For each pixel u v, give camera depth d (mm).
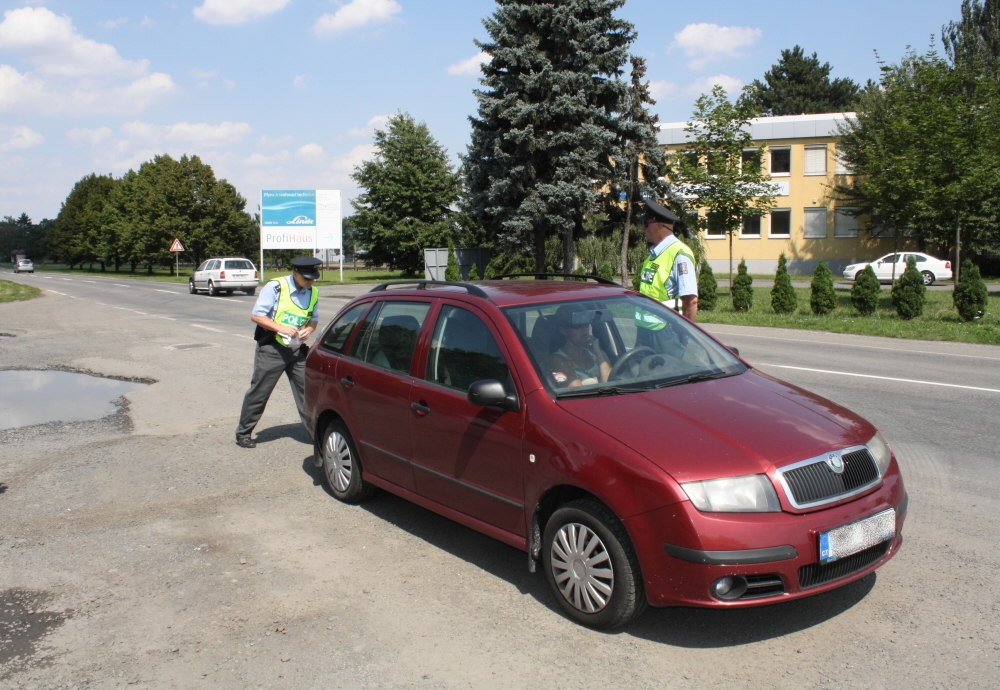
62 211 111750
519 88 30219
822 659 3512
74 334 18125
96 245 95500
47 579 4598
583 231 32469
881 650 3572
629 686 3346
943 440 7129
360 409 5469
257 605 4223
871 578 4309
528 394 4184
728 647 3646
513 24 30031
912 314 18656
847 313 20219
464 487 4566
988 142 21531
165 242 72375
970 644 3600
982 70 22719
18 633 3973
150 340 16656
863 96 40688
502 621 3969
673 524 3453
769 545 3406
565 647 3691
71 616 4141
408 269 58562
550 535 4004
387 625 3961
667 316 5137
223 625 4008
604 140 30219
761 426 3818
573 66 30297
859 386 9891
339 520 5500
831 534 3512
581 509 3795
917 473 6148
